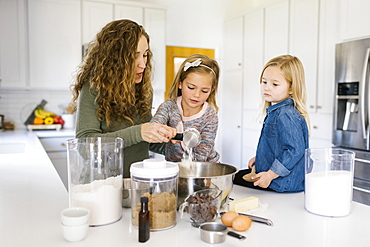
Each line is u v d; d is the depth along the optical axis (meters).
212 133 1.39
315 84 3.09
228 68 4.32
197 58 1.31
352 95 2.62
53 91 3.68
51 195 1.16
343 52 2.68
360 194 2.57
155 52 3.73
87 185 0.88
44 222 0.90
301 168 1.21
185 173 1.15
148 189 0.84
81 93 1.25
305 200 1.03
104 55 1.20
